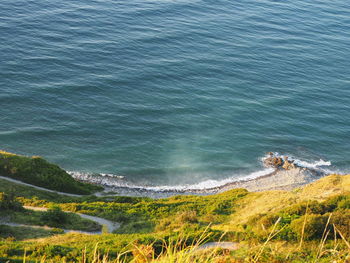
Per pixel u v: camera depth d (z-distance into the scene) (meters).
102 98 76.12
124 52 90.81
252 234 24.08
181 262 7.80
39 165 53.53
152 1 117.31
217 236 24.28
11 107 70.56
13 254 24.08
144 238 24.62
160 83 82.44
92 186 55.62
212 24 107.94
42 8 105.25
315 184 41.19
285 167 63.66
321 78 90.06
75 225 36.16
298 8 125.00
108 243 25.86
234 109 77.50
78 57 86.88
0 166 51.25
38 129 66.81
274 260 13.56
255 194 44.47
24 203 43.03
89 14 105.19
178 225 34.62
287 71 91.44
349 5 132.00
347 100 83.19
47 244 25.44
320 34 110.00
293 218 26.09
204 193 57.25
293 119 76.31
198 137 69.56
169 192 57.16
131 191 56.62
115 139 66.94
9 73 78.69
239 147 68.19
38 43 89.75
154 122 71.81
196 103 78.00
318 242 20.77
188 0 120.81
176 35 100.19
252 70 90.38
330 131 73.94
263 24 111.75
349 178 40.47
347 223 22.11
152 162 63.09
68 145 64.56
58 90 76.19
